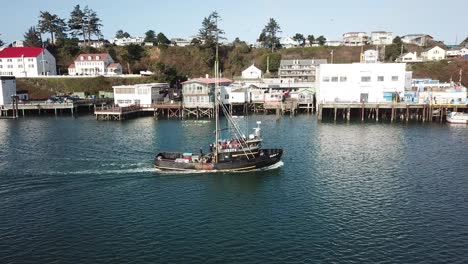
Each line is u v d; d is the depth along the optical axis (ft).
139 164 171.01
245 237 103.04
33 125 281.13
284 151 195.31
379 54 554.87
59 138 229.04
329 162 174.60
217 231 106.73
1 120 309.63
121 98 345.10
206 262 90.84
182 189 140.46
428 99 295.89
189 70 538.88
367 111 312.29
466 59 497.46
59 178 151.43
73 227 109.50
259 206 124.26
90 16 564.30
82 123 290.15
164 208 123.03
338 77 313.73
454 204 124.47
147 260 91.97
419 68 488.02
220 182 148.25
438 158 179.63
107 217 116.16
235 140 170.81
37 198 131.13
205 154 170.40
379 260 91.15
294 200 129.18
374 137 229.04
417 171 159.84
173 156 169.78
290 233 105.09
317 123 282.56
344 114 303.27
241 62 578.25
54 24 560.20
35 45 539.70
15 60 444.14
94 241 101.30
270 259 91.91
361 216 115.75
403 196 131.85
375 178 151.23
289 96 362.94
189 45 581.12
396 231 105.70
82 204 126.21
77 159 178.81
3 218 115.44
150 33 652.07
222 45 590.96
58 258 92.99
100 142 216.54
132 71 519.19
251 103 347.77
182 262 90.84
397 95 305.94
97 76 438.40
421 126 265.54
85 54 480.23
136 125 279.08
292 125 273.95
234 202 127.95
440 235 103.35
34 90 407.64
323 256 92.99
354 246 97.66
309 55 600.39
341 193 135.33
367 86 311.06
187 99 325.62
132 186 143.33
